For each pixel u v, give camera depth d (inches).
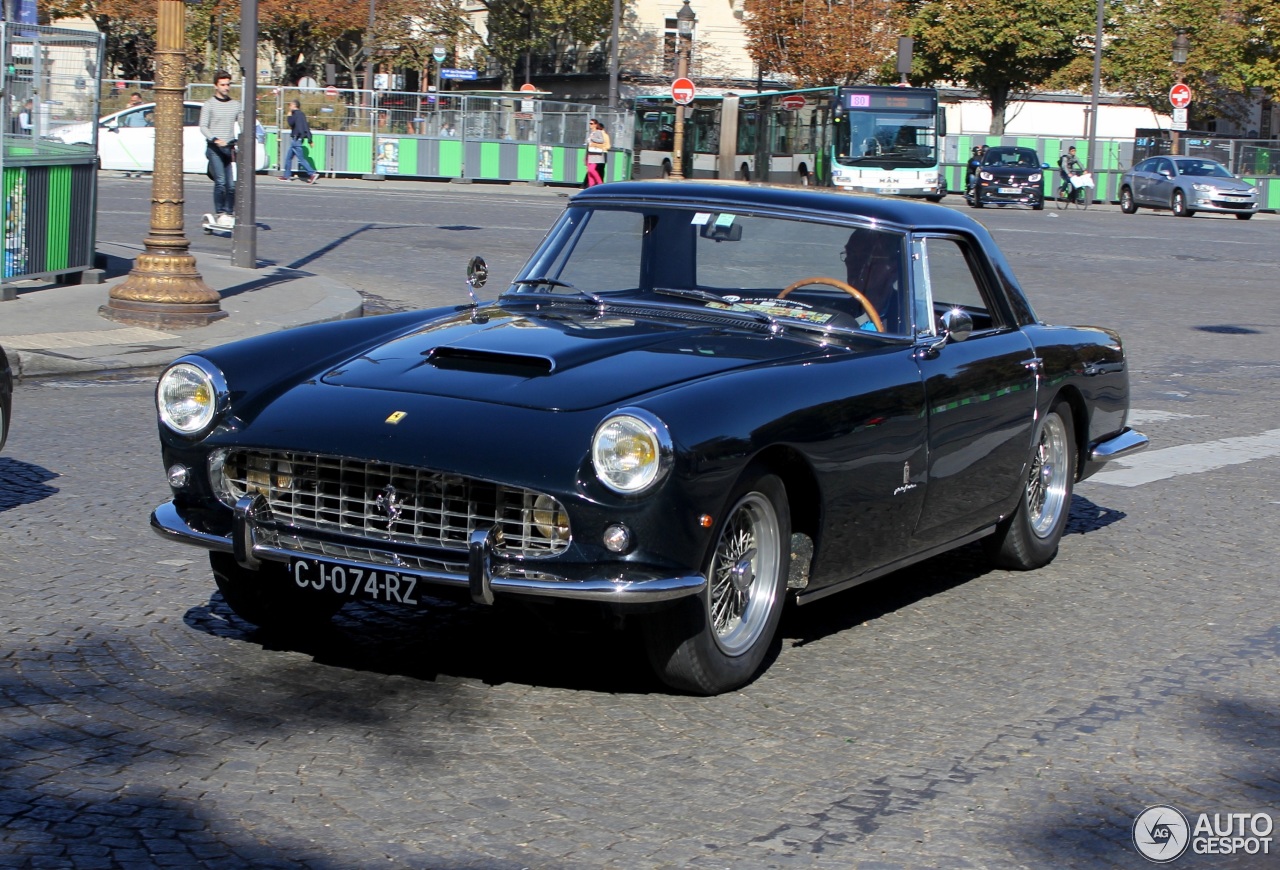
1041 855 154.8
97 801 157.4
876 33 2242.9
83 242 617.3
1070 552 294.7
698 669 194.1
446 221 1068.5
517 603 184.7
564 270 243.8
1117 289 821.9
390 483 186.9
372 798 161.2
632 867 146.8
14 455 340.2
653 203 244.4
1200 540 306.0
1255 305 772.6
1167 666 222.4
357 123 1627.7
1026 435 257.4
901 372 220.2
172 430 199.9
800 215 236.8
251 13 681.6
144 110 1444.4
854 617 243.1
